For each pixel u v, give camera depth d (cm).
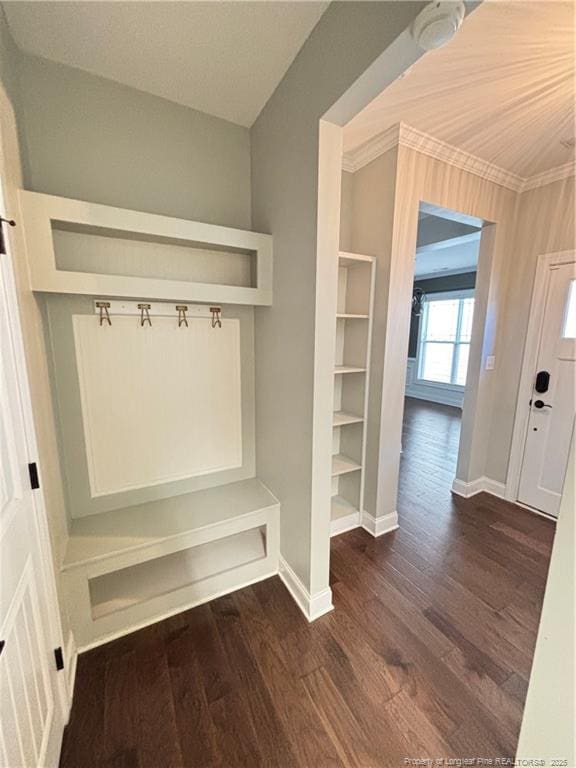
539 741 78
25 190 126
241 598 178
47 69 141
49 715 104
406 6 90
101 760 110
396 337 219
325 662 143
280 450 185
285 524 185
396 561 208
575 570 70
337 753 112
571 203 236
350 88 112
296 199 149
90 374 166
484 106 172
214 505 188
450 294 657
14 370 94
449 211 230
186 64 144
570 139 201
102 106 153
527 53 136
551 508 261
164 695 129
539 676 77
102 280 137
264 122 173
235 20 122
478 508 274
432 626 162
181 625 161
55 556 126
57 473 143
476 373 281
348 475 252
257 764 109
